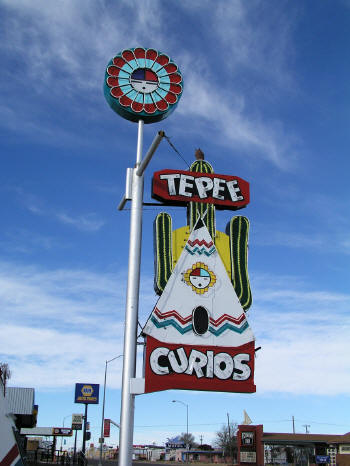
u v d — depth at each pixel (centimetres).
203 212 1967
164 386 1658
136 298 1611
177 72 2091
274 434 6750
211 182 2022
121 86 2009
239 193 2038
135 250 1664
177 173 2003
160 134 1498
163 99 2030
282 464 6272
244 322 1806
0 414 1194
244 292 1877
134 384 1520
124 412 1493
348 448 6147
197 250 1881
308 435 6662
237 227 1986
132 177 1766
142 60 2067
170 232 1908
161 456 13388
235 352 1758
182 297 1794
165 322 1744
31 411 3662
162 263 1848
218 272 1861
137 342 1681
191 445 12888
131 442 1470
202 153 2142
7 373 4809
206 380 1702
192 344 1734
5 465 1165
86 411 5316
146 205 1944
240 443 5500
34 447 6806
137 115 1994
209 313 1791
